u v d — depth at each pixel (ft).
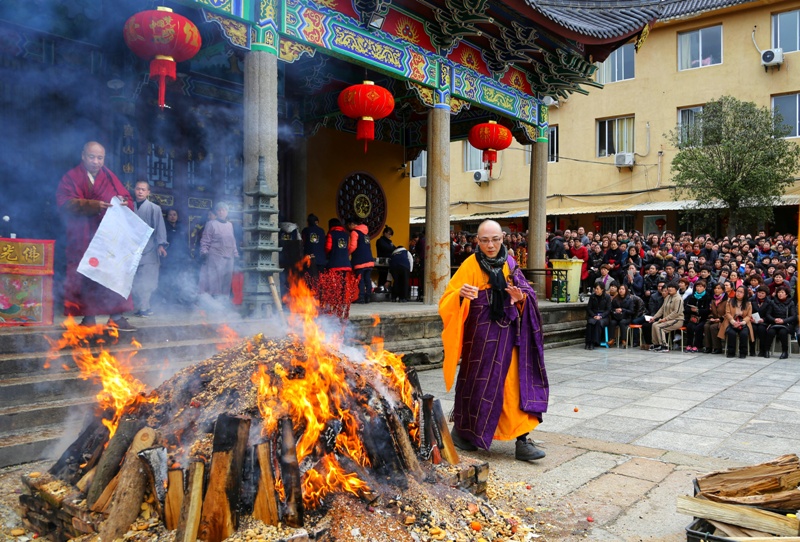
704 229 74.18
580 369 32.96
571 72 43.29
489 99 40.14
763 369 33.30
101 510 10.46
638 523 12.59
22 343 18.54
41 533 11.39
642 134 80.84
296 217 45.50
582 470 15.88
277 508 10.25
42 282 19.89
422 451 13.39
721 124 66.74
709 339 39.88
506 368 16.14
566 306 44.55
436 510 11.60
